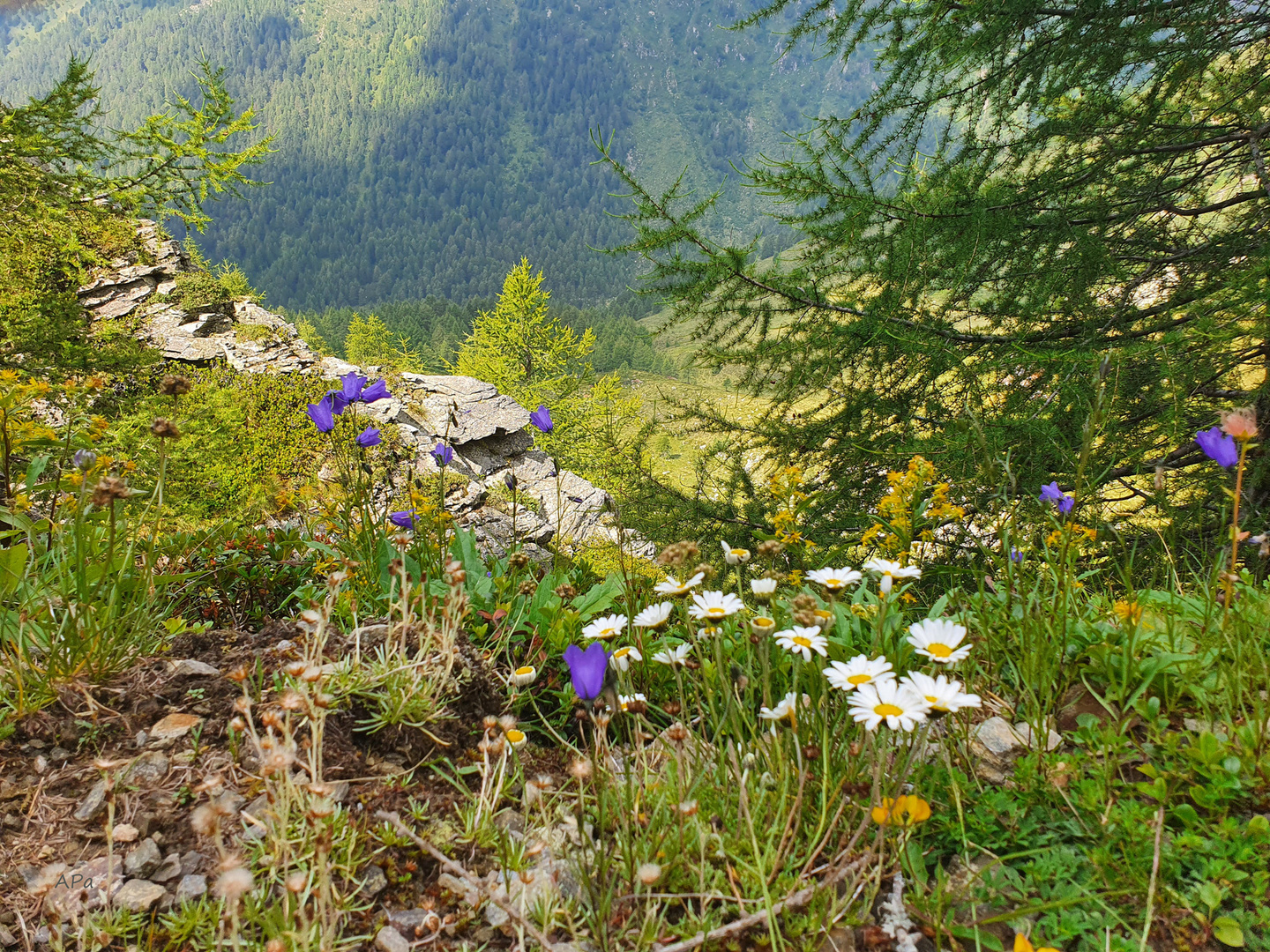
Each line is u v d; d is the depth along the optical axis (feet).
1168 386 15.70
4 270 35.37
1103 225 18.21
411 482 10.59
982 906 5.32
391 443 48.47
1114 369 15.90
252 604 11.35
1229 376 17.25
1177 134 17.92
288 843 4.97
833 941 5.01
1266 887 5.07
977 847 5.59
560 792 6.53
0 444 9.80
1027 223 18.03
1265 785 5.88
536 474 58.90
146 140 34.68
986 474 8.53
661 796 5.84
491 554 11.54
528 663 8.52
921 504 10.40
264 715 5.16
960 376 18.31
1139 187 18.21
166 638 8.60
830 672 5.40
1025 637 7.53
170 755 6.62
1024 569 8.52
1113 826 5.73
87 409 12.25
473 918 5.31
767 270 20.18
